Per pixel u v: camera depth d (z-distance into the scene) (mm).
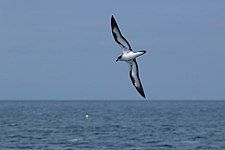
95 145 64250
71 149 60562
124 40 22859
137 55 22750
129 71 23609
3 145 64750
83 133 81375
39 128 93062
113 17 22750
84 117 138125
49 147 62469
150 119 124688
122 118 131250
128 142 67438
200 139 71250
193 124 103312
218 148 61500
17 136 75938
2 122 111438
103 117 138125
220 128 91562
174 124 103500
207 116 141500
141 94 23578
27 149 60906
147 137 74062
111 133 81250
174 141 68625
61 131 85812
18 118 130875
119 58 22859
